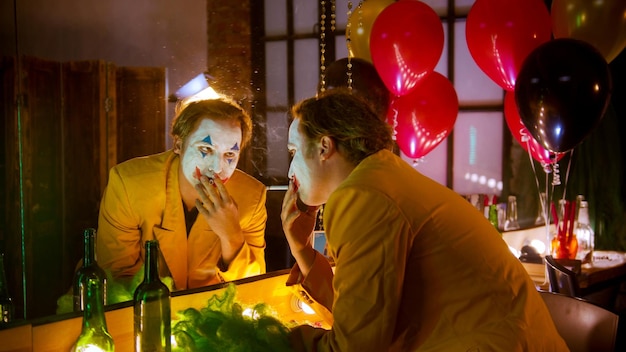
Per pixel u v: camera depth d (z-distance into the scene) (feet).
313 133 3.78
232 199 5.21
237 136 4.97
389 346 3.32
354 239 3.36
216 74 10.93
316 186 3.88
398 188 3.47
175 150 5.05
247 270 4.99
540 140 6.95
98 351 3.42
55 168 8.29
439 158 12.46
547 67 6.54
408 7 7.22
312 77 12.37
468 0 12.01
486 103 12.18
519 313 3.47
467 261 3.47
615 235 11.73
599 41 7.11
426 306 3.49
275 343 3.47
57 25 8.40
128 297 4.38
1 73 8.08
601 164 11.77
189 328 3.54
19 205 7.95
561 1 7.29
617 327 4.57
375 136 3.76
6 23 7.98
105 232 5.00
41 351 3.32
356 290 3.31
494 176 12.21
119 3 9.00
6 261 7.89
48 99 8.34
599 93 6.51
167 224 4.99
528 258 9.90
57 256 8.21
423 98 7.73
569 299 5.01
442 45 7.43
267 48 12.32
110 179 5.00
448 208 3.59
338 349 3.30
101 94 8.59
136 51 9.27
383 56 7.20
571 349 4.93
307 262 4.37
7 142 8.04
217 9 10.89
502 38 7.28
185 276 5.10
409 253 3.45
